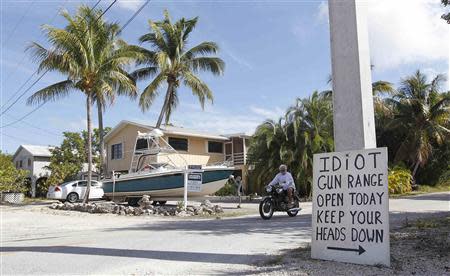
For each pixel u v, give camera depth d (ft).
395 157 106.22
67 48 67.41
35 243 27.55
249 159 83.76
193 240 26.03
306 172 74.84
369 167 17.54
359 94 18.28
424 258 17.78
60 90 79.25
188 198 62.75
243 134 106.73
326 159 18.94
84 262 20.02
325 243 18.30
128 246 24.26
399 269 16.06
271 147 79.36
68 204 61.62
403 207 49.49
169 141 101.45
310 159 75.00
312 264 17.46
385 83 113.60
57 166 115.24
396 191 87.45
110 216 49.88
